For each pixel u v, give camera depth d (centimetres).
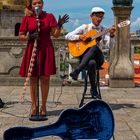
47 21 798
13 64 1417
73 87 1355
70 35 862
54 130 452
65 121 455
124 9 1323
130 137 656
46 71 796
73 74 852
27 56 807
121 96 1131
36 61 796
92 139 461
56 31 801
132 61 1395
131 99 1069
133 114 846
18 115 839
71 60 1405
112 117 468
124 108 920
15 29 2425
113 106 946
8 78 1409
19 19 2423
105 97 1108
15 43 1417
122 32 1362
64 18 803
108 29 863
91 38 858
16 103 991
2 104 934
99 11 863
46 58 800
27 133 443
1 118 809
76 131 457
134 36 1425
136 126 733
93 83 857
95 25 872
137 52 1431
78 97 1095
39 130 447
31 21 797
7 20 2406
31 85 809
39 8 791
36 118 786
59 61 1386
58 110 894
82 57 860
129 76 1352
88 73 855
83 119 459
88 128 460
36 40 793
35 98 804
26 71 805
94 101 462
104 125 465
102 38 873
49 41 804
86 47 855
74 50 862
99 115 464
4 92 1223
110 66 1361
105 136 465
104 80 1461
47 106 945
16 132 439
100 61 869
